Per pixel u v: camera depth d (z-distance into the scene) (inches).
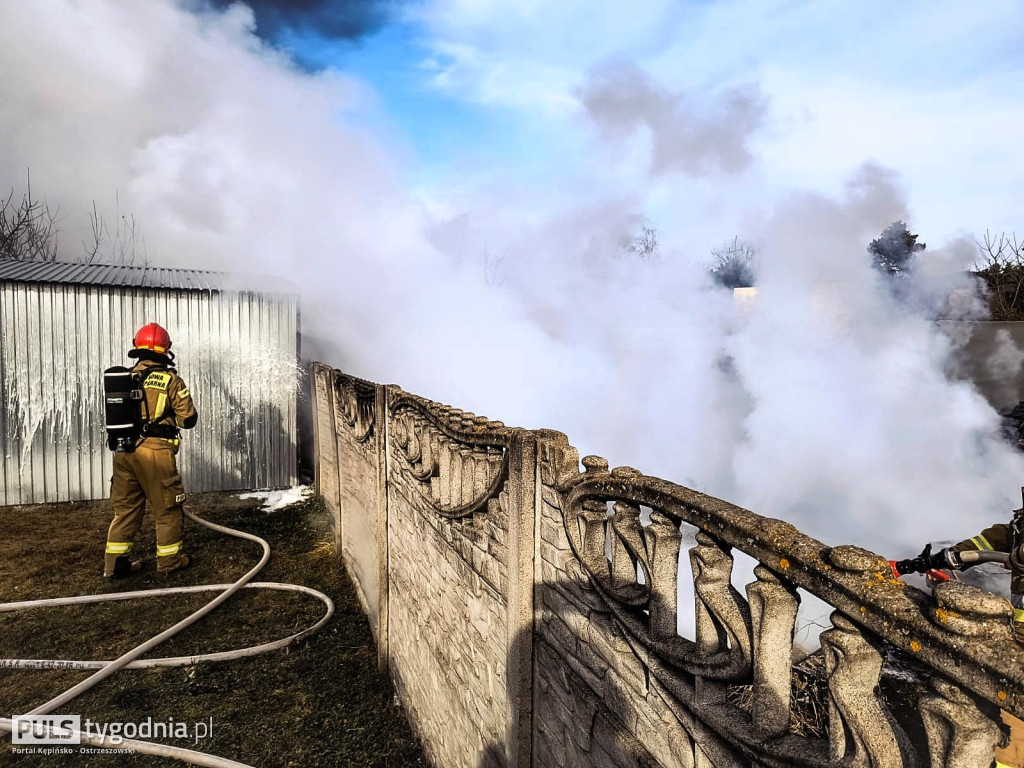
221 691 181.3
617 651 75.8
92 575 248.8
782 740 49.8
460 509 132.2
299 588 249.8
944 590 35.2
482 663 124.1
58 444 328.8
